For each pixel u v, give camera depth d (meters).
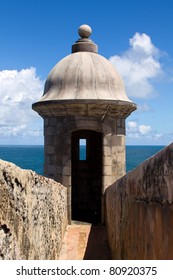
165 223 2.33
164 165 2.36
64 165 9.59
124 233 4.56
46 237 4.94
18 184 3.04
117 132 9.81
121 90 10.12
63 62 10.21
